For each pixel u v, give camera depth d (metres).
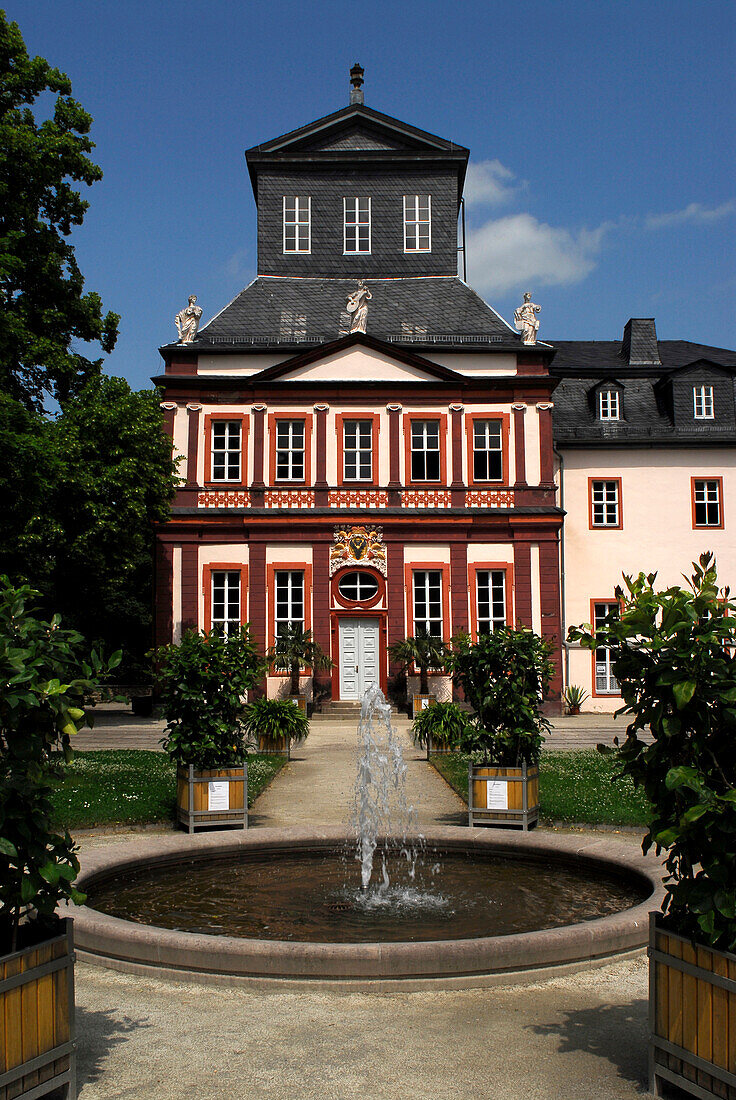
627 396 39.81
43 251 29.45
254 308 37.84
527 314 36.78
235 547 35.22
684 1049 5.34
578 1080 5.70
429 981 7.21
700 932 5.27
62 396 30.28
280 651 32.59
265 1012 6.78
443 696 34.22
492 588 35.41
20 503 24.69
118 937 7.75
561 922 8.84
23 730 5.43
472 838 11.55
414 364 35.75
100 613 31.72
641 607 5.61
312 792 17.39
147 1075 5.79
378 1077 5.74
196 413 35.62
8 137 27.34
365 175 40.06
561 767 19.84
